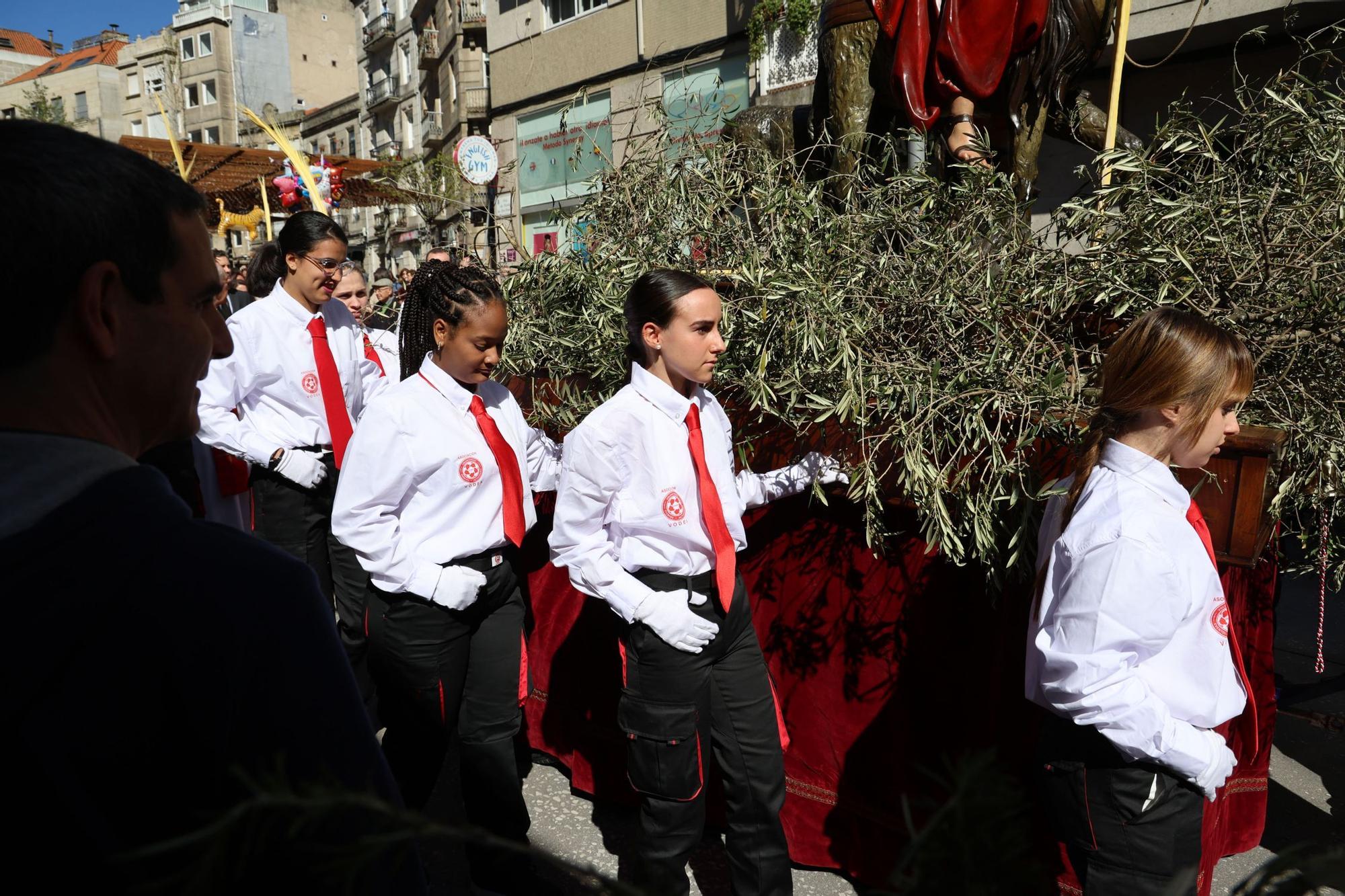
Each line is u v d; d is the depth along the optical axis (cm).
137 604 65
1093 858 153
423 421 214
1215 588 146
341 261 331
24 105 4881
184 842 48
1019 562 185
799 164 360
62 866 63
